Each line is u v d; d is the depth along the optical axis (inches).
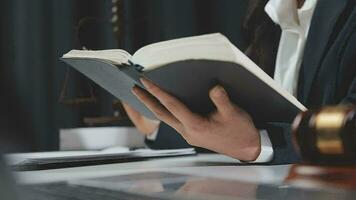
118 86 30.9
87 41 91.5
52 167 26.8
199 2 88.8
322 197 12.8
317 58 40.5
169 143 44.4
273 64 50.0
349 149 14.7
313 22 41.8
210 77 22.7
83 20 80.9
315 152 15.4
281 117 25.8
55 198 13.8
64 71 91.1
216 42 21.1
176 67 22.1
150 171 22.7
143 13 92.2
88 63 29.1
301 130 15.6
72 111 90.5
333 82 38.6
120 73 27.8
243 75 21.7
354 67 37.5
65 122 91.0
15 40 89.5
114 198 13.7
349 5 39.9
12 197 6.8
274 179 17.4
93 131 46.1
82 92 89.6
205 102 25.0
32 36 91.3
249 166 25.9
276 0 46.5
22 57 89.6
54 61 92.0
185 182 16.9
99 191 15.0
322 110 15.5
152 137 48.3
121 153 31.7
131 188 15.5
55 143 91.0
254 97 24.0
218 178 18.3
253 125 26.1
